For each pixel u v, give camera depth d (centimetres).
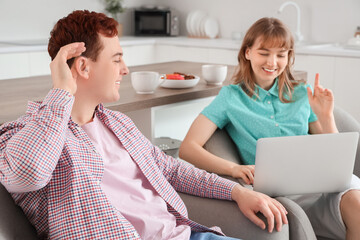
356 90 382
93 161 122
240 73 210
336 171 161
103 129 136
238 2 516
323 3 459
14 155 105
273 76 197
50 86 224
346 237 168
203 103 296
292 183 160
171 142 253
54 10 493
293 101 204
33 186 107
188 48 483
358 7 438
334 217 170
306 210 185
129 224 119
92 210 116
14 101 188
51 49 128
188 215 156
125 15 555
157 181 141
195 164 189
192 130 198
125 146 136
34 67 418
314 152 156
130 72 271
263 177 157
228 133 209
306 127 202
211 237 141
